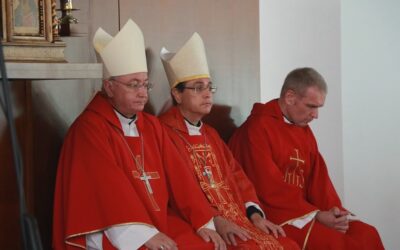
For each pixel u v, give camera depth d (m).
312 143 4.79
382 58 6.70
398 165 6.78
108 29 4.41
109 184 3.39
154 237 3.36
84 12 4.26
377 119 6.70
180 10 4.84
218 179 4.24
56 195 3.51
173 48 4.80
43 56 3.36
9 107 1.64
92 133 3.53
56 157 3.96
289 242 3.97
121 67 3.65
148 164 3.74
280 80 6.11
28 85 3.73
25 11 3.31
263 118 4.64
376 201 6.71
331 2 6.39
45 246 3.89
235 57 5.19
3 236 3.60
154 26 4.69
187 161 4.15
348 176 6.60
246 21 5.25
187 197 3.82
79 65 3.35
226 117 5.13
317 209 4.44
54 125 3.96
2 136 3.59
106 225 3.34
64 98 4.04
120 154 3.63
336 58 6.45
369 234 4.49
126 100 3.66
